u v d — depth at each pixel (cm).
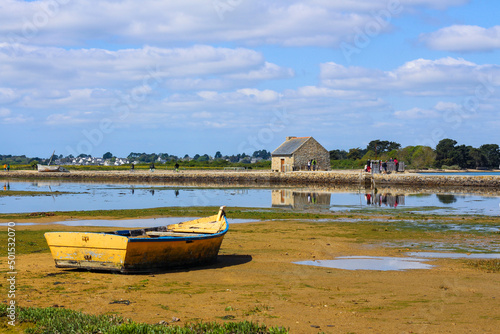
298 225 2683
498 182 6681
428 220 2931
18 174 9869
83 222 2834
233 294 1201
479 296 1185
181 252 1498
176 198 4800
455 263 1648
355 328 927
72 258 1448
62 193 5378
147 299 1145
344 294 1207
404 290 1251
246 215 3203
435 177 7019
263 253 1831
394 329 920
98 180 8569
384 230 2481
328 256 1781
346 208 3744
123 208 3766
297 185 7238
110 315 984
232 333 873
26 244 1984
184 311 1045
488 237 2258
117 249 1395
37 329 894
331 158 14150
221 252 1852
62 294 1180
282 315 1016
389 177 7275
